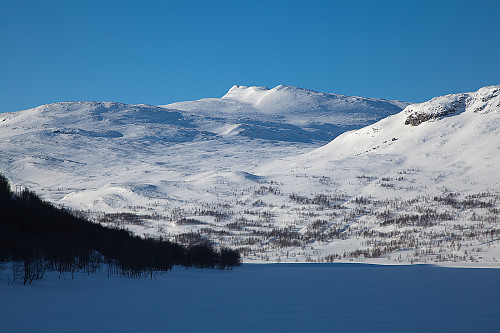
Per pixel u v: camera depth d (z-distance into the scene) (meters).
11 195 107.06
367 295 62.00
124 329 32.91
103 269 84.00
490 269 143.75
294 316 40.66
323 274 120.19
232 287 73.62
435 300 55.78
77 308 42.03
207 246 143.75
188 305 47.62
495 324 36.69
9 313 37.91
